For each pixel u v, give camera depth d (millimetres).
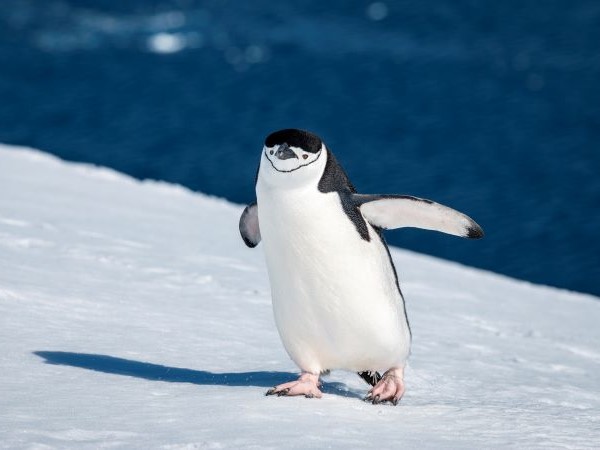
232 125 181875
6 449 13352
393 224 19375
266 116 195125
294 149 17688
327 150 18406
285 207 18062
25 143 162750
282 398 17906
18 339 21172
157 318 25469
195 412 16109
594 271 87312
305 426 15703
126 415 15672
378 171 142750
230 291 30562
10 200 40219
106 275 29844
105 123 179375
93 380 18328
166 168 139250
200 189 125562
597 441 16578
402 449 14836
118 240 35781
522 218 109062
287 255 18406
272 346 24188
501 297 40094
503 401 21297
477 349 28719
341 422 16281
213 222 44188
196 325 25375
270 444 14320
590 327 36719
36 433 14227
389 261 19391
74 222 37750
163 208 45656
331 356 19359
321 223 18078
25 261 29609
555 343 32000
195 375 20203
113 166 142750
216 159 145125
